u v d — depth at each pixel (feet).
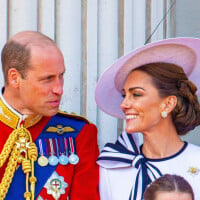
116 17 40.50
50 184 30.14
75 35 39.22
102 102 32.63
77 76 39.11
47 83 29.17
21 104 30.12
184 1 40.34
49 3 38.68
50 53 29.14
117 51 40.57
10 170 29.60
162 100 29.91
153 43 29.22
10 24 38.17
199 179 29.73
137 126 29.86
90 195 30.71
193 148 30.58
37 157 30.42
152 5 41.55
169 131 30.45
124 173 30.91
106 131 39.50
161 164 30.14
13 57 29.30
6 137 30.22
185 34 40.32
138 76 29.94
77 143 31.40
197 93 32.50
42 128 31.12
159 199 27.45
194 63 31.14
